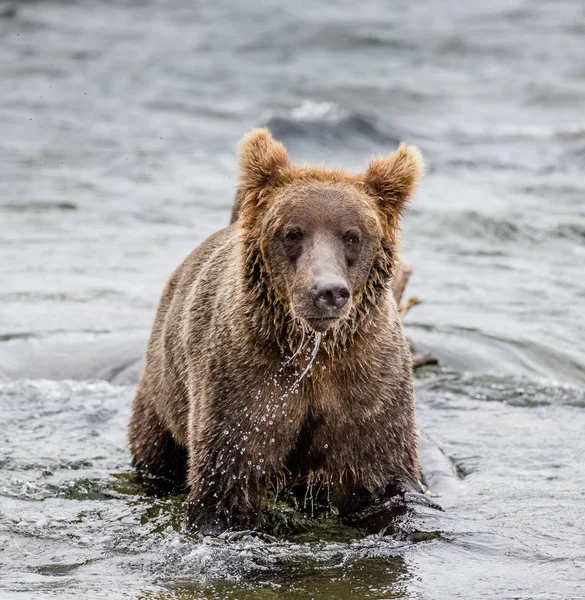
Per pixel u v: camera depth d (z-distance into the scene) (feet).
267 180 27.94
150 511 32.89
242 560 28.12
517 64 148.77
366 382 28.25
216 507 28.81
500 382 47.32
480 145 102.32
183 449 35.24
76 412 43.27
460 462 36.96
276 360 27.71
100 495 34.30
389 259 27.99
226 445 28.32
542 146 101.81
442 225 74.13
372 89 129.59
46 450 38.52
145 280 60.85
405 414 29.50
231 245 30.76
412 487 30.14
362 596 25.84
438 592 26.03
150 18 171.01
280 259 26.63
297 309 25.48
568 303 59.16
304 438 28.99
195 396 29.81
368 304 27.63
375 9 187.93
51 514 32.42
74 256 64.75
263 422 28.14
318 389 27.99
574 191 84.43
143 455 35.73
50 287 58.65
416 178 28.17
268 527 30.35
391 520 29.66
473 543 29.27
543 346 51.93
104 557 28.96
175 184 83.76
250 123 107.96
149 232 70.90
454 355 50.37
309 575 27.27
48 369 47.98
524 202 80.53
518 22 178.70
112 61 138.51
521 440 39.45
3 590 26.05
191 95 121.70
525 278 63.82
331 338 27.25
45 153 90.94
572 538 29.73
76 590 26.12
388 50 155.02
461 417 42.34
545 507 32.30
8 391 45.39
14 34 151.94
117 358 49.03
